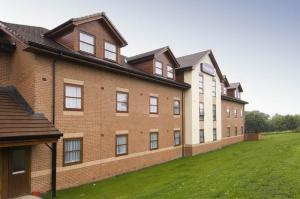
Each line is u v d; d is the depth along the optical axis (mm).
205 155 24781
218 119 31500
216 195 9641
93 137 15289
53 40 15594
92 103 15336
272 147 26656
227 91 40531
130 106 18375
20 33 13125
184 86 24547
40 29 16609
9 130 10602
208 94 29141
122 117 17562
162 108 22156
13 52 13531
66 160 13742
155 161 20812
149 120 20344
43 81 12828
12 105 12180
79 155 14438
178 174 16031
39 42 12938
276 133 54406
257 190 9805
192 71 25750
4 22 14414
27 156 12031
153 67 21281
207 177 13234
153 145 20812
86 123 14891
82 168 14508
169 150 22859
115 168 16750
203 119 27656
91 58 14695
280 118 82688
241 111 42844
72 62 14297
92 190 13219
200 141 26906
